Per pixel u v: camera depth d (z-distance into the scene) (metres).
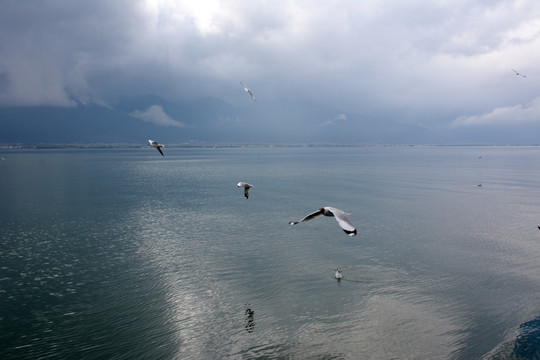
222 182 135.38
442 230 64.12
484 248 54.50
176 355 30.91
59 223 69.75
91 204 88.75
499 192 106.69
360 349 31.52
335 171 184.00
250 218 73.38
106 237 60.34
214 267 47.59
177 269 47.03
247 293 40.78
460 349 31.36
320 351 31.33
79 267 47.69
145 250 54.00
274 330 34.12
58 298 39.53
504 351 30.86
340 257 50.91
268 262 49.22
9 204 88.75
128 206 86.12
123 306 38.06
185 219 72.75
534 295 39.88
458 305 38.00
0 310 37.09
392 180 139.88
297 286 42.25
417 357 30.56
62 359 30.14
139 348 31.67
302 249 54.12
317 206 85.44
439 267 47.31
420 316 36.09
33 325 34.62
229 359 30.53
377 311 36.91
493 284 42.56
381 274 45.19
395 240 58.41
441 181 135.88
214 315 36.59
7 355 30.52
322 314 36.53
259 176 157.75
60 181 138.38
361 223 69.12
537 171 179.75
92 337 32.97
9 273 45.72
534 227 66.06
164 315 36.50
